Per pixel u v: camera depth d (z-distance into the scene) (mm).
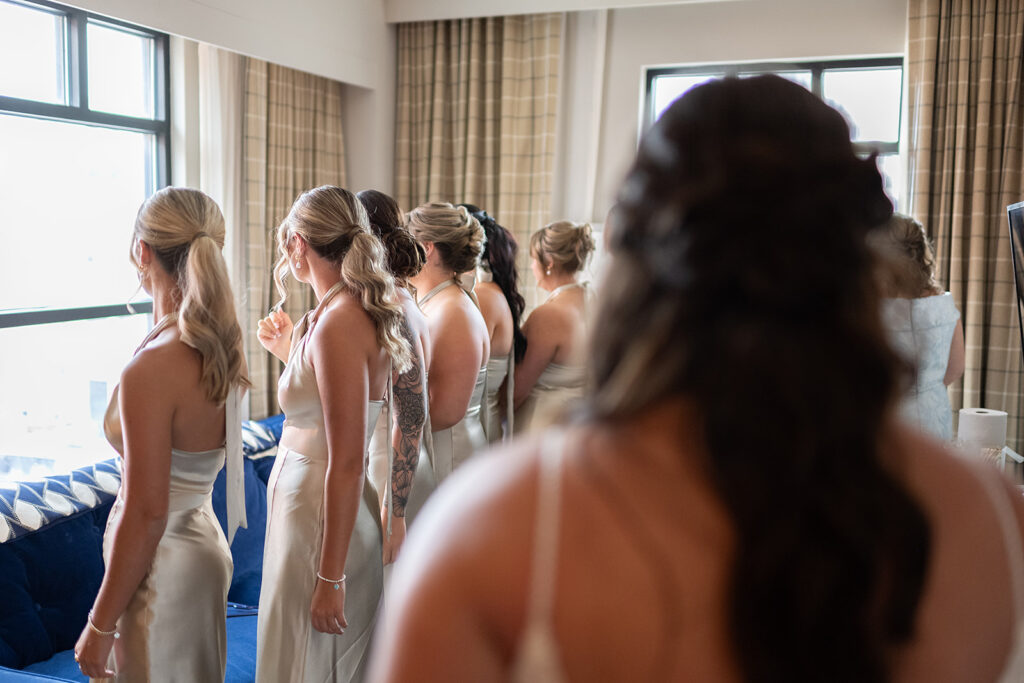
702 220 445
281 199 4359
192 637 1639
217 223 1646
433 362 2330
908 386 479
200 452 1619
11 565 2311
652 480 448
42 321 3398
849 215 451
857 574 428
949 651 473
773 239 436
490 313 2674
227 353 1593
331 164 4742
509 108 4730
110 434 1658
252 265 4184
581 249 2838
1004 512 508
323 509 1766
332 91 4699
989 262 4047
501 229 2824
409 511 2172
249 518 3109
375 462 2109
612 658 437
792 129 460
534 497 455
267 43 3891
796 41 4371
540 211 4742
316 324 1744
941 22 3988
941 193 4059
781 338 429
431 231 2377
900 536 444
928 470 493
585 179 4812
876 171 484
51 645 2365
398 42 4977
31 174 3363
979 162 3971
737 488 425
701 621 437
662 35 4598
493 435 2783
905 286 489
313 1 4207
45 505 2471
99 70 3604
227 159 4023
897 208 4211
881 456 458
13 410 3338
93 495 2625
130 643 1578
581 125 4785
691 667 435
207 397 1574
